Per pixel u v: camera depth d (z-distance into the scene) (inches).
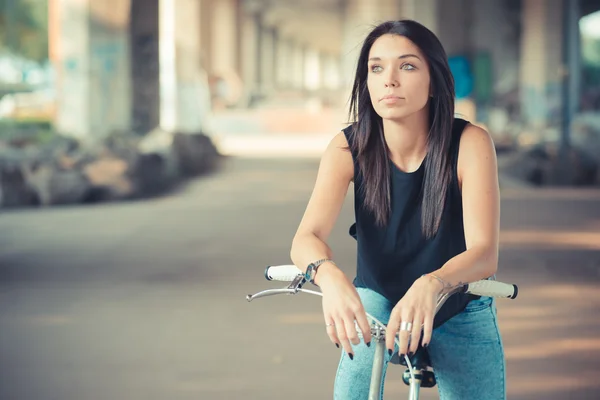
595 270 406.3
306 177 1024.2
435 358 118.3
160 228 573.0
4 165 738.8
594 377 237.9
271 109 2637.8
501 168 1029.2
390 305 116.4
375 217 112.6
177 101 1653.5
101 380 237.1
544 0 1455.5
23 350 268.4
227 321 306.2
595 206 709.3
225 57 2906.0
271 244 498.0
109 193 760.3
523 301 337.4
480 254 104.0
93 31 1111.0
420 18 1765.5
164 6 1656.0
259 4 3484.3
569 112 1066.1
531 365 249.6
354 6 1947.6
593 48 2500.0
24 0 1860.2
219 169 1151.0
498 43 2111.2
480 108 1931.6
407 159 112.3
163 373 243.4
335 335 98.8
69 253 465.1
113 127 1122.0
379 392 99.4
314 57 5462.6
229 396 222.5
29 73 1473.9
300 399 220.1
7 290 363.9
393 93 106.3
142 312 321.4
